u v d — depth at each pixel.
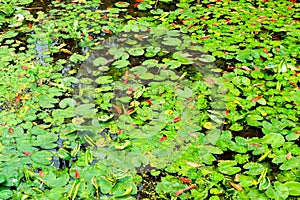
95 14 4.48
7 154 2.76
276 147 2.85
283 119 3.08
